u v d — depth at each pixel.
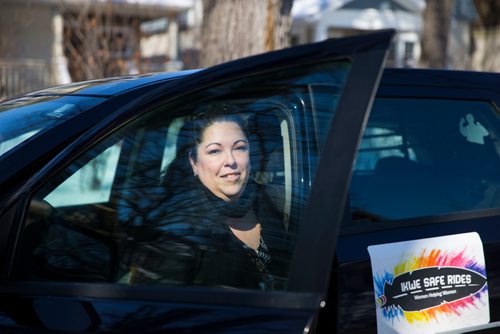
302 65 1.82
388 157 2.47
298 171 2.19
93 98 2.43
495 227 2.44
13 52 14.60
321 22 23.08
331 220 1.59
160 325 1.76
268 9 7.12
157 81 2.52
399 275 2.23
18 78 13.68
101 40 10.25
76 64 10.85
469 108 2.63
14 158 2.11
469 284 2.33
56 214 2.07
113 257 2.09
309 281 1.59
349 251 2.19
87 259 2.05
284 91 1.97
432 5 12.65
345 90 1.68
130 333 1.77
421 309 2.24
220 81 1.99
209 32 7.30
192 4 16.83
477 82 2.69
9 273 1.92
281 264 2.17
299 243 1.62
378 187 2.40
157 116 2.08
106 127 2.04
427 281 2.27
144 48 17.09
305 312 1.63
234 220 2.25
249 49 7.11
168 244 2.14
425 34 12.81
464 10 22.84
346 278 2.15
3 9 14.48
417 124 2.54
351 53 1.71
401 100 2.54
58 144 2.18
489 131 2.64
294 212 2.20
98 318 1.81
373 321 2.17
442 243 2.33
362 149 2.44
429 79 2.61
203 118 2.18
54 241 2.03
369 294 2.17
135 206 2.16
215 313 1.74
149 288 1.86
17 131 2.30
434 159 2.52
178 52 18.42
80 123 2.26
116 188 2.19
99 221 2.14
